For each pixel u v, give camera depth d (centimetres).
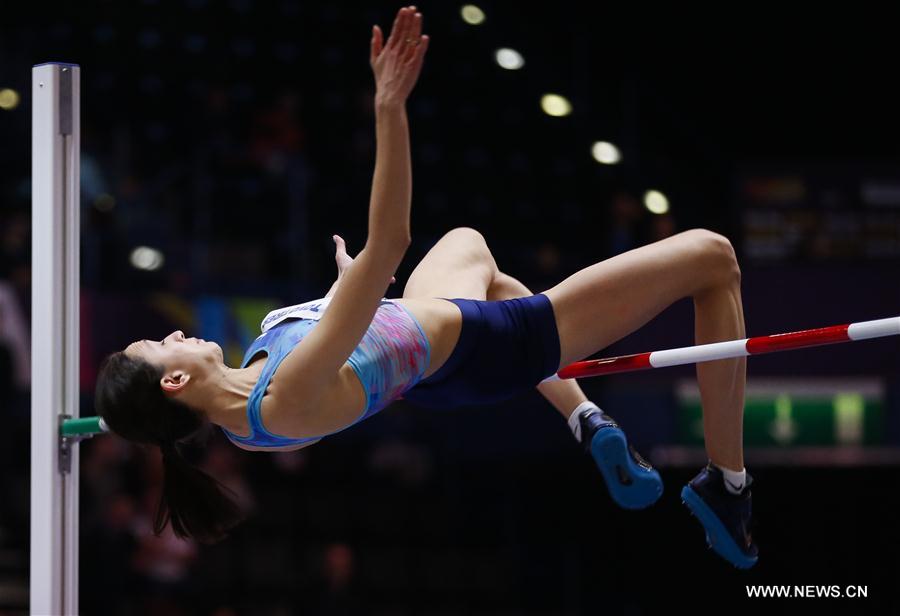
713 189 1554
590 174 1564
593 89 1645
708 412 479
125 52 1521
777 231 1521
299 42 1608
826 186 1538
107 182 1334
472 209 1511
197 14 1585
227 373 436
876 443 1181
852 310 1175
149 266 1253
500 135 1591
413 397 461
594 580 1236
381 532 1247
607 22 1688
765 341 434
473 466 1283
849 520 1189
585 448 495
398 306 439
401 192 381
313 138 1503
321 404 409
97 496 1117
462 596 1221
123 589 1093
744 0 1680
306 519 1241
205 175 1371
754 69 1681
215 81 1536
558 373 493
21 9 1534
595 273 453
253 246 1317
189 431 439
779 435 1195
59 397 536
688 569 1226
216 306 1205
